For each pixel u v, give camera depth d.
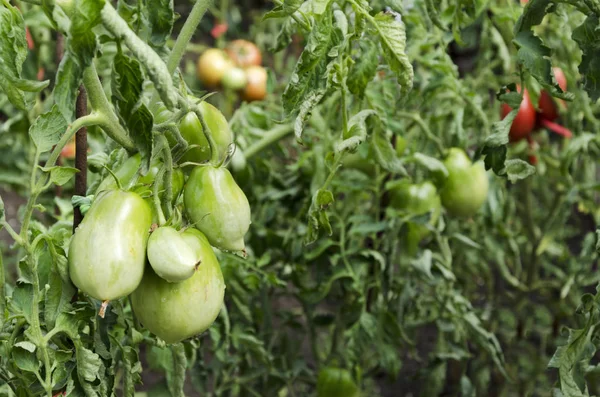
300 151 1.77
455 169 1.53
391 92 1.46
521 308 2.21
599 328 1.19
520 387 2.26
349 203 1.60
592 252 1.96
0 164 1.85
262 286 1.67
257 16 3.25
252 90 2.38
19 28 1.07
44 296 1.13
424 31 1.50
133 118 1.04
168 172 1.09
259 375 1.65
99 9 0.99
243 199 1.11
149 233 1.07
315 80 1.13
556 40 1.79
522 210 2.14
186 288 1.07
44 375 1.15
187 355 1.49
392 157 1.39
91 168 1.25
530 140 1.95
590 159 2.01
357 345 1.55
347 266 1.54
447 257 1.63
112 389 1.16
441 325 1.68
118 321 1.21
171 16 1.07
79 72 1.01
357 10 1.16
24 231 1.09
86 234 1.05
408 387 2.37
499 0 1.77
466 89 1.57
